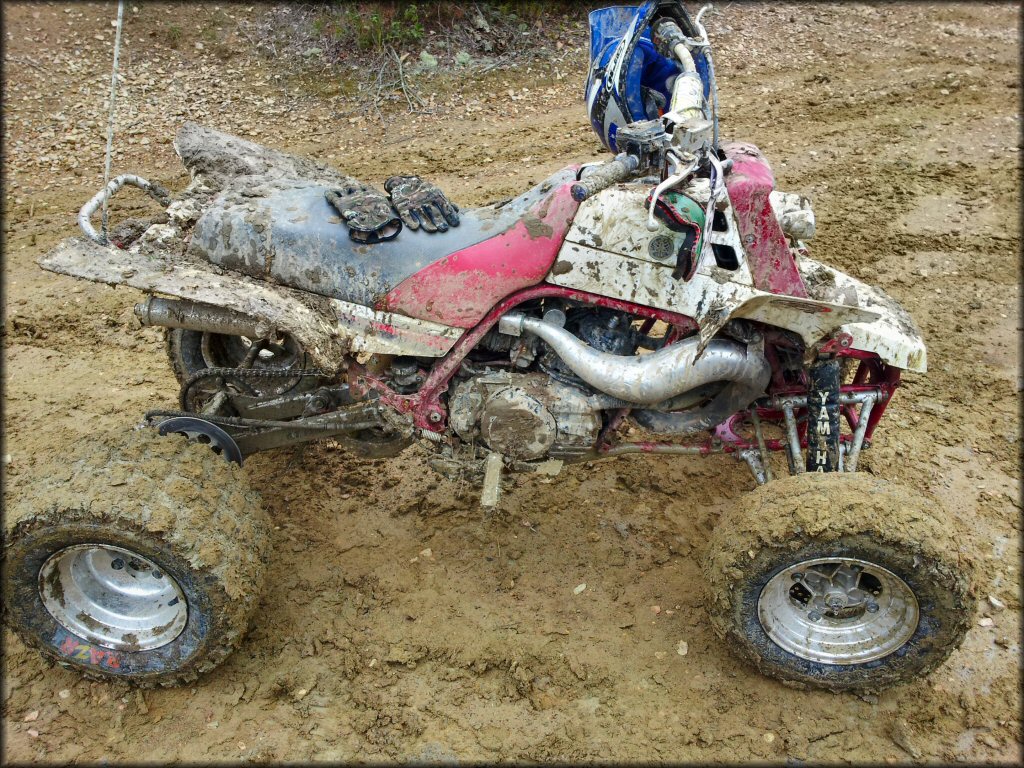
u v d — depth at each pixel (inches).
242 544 124.0
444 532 163.6
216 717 128.5
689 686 134.6
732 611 126.2
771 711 131.0
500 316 128.0
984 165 316.2
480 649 139.3
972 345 223.8
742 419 159.5
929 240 269.7
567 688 133.8
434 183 303.1
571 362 128.1
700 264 122.3
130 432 126.2
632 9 143.4
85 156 320.8
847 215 283.9
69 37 384.5
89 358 213.3
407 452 183.0
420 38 394.9
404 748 124.3
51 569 124.4
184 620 125.0
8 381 202.7
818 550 118.9
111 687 132.8
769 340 135.5
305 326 119.6
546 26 417.4
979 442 191.5
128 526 116.0
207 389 150.3
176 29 392.8
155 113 348.8
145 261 122.3
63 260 119.4
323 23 399.2
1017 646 143.3
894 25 455.5
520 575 154.8
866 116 357.4
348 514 167.2
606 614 147.0
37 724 127.2
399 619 144.8
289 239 124.6
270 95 366.3
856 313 119.9
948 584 118.0
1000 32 447.5
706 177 120.3
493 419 131.1
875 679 129.3
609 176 109.5
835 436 135.6
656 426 140.2
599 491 174.9
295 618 144.3
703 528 166.4
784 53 422.6
